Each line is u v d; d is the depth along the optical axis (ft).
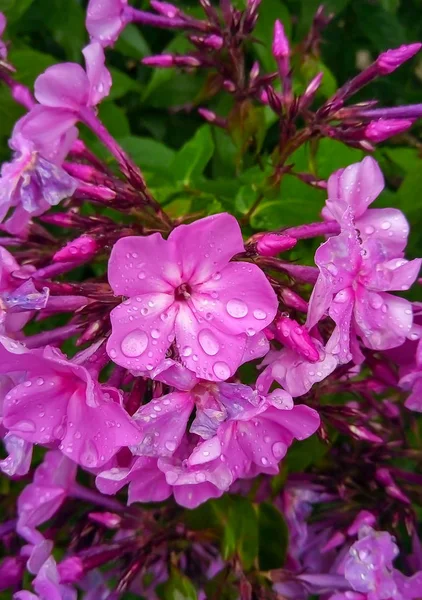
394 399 0.45
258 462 0.33
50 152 0.36
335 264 0.31
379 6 0.52
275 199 0.41
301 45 0.47
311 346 0.31
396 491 0.41
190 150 0.43
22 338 0.34
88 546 0.41
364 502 0.43
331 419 0.39
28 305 0.31
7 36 0.47
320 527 0.43
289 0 0.51
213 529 0.40
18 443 0.32
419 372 0.34
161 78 0.47
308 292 0.36
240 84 0.41
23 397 0.31
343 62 0.55
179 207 0.41
